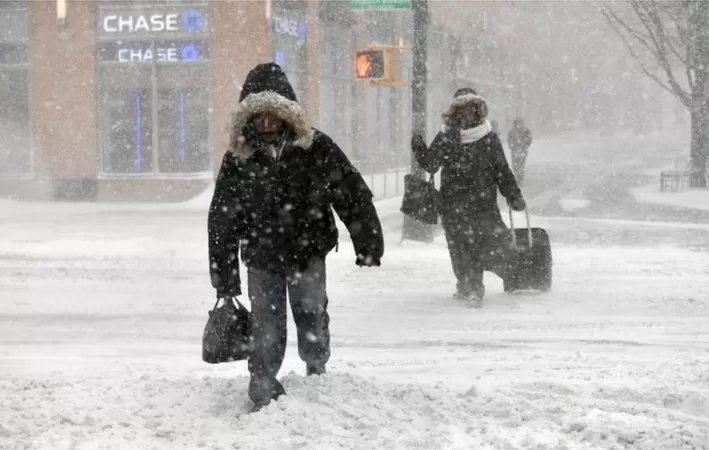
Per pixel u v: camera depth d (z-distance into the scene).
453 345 15.87
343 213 10.73
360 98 65.31
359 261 10.73
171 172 52.62
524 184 61.09
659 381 12.02
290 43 56.00
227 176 10.60
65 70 53.00
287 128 10.51
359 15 64.75
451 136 19.36
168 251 29.48
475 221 19.47
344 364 13.97
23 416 10.41
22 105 53.75
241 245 10.73
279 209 10.57
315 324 10.95
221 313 10.52
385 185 56.81
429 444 9.30
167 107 52.59
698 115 56.62
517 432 9.69
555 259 27.00
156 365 14.22
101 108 53.06
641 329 17.27
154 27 52.28
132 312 19.52
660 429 9.57
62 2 52.72
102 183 52.97
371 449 9.24
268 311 10.55
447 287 22.44
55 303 20.52
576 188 57.81
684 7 55.81
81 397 11.23
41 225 38.75
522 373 13.02
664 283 22.67
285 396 10.44
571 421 9.87
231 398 10.96
